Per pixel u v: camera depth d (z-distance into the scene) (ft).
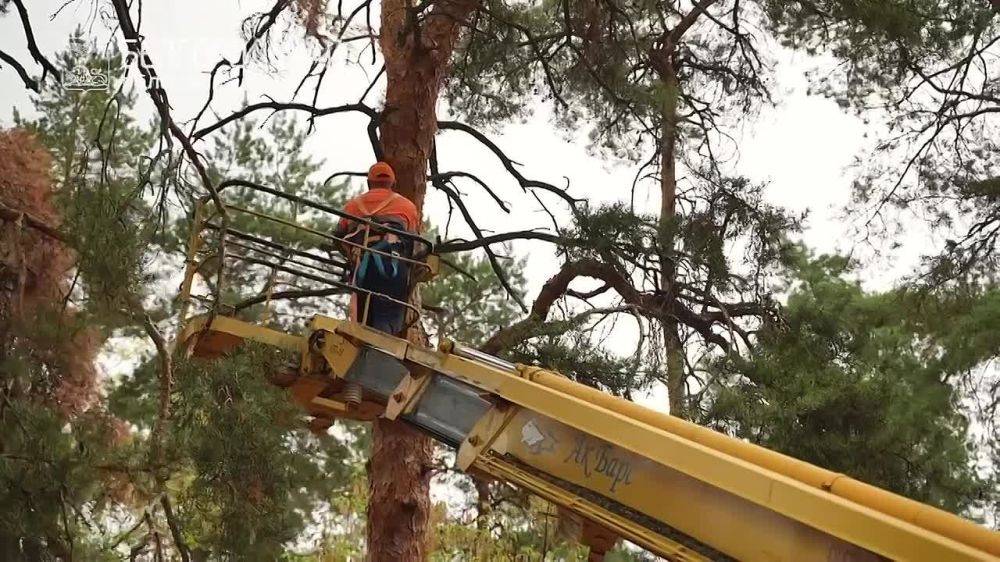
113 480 35.27
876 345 50.37
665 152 51.57
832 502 18.39
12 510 35.14
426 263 32.14
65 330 45.03
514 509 54.13
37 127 60.44
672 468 21.13
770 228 46.09
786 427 41.22
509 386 23.94
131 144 58.54
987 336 56.03
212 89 40.01
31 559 36.94
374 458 45.01
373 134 45.03
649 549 21.43
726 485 19.77
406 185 44.45
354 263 32.19
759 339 44.91
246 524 28.40
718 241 45.03
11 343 45.14
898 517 18.33
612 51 43.73
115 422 44.86
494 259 49.37
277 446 29.14
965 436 58.08
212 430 28.66
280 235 59.67
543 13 51.67
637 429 21.52
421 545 44.68
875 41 50.80
